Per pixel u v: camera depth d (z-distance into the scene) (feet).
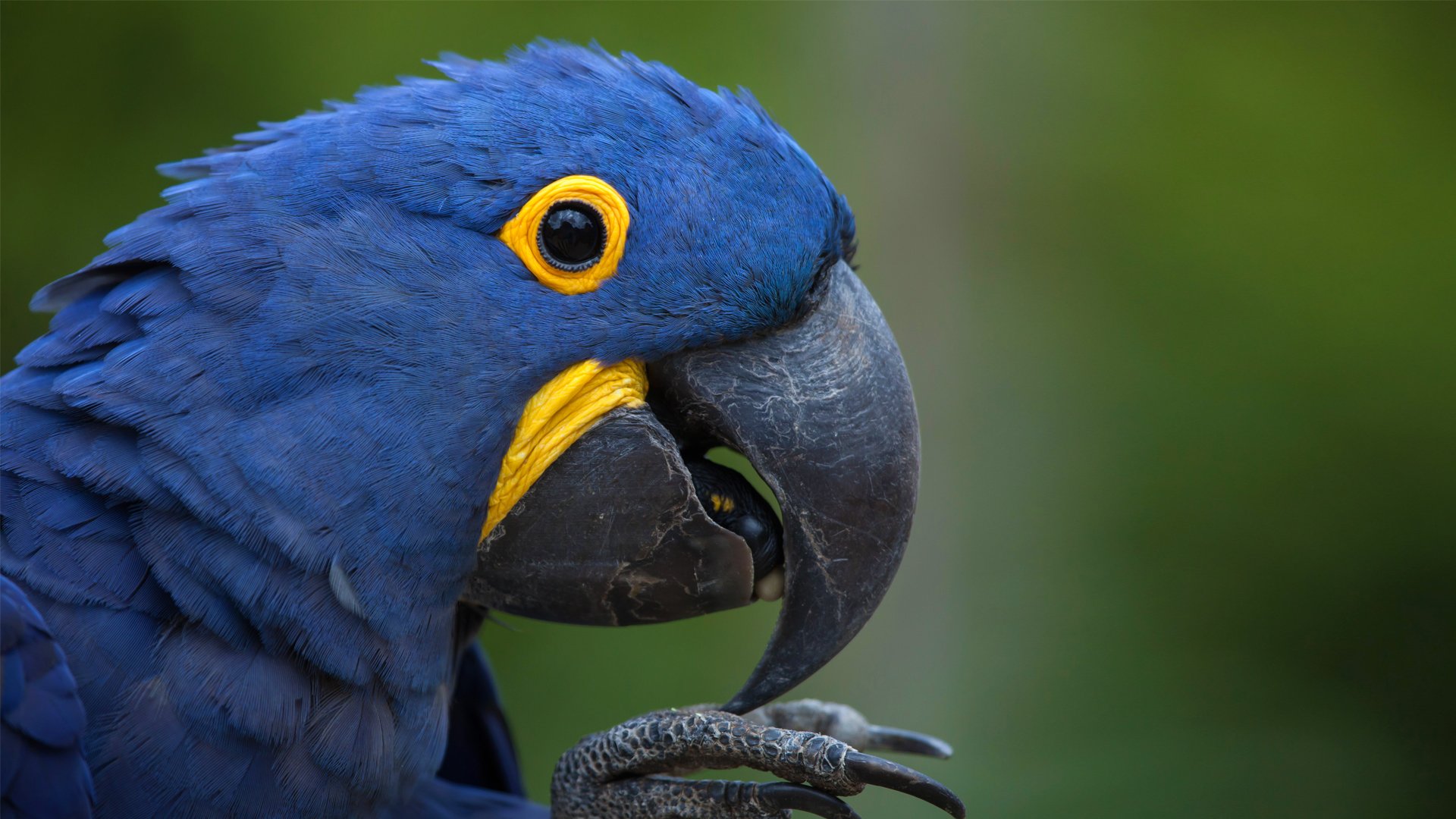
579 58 14.05
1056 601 39.27
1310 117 41.81
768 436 13.58
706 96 13.84
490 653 35.60
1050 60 42.11
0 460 12.46
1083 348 41.14
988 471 40.06
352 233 12.62
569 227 12.98
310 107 36.94
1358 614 40.19
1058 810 35.81
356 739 12.65
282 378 12.26
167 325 12.38
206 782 12.17
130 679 12.10
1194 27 42.73
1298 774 37.58
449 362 12.62
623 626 13.78
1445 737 38.73
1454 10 42.65
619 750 13.04
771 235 13.43
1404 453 40.83
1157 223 41.34
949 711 37.01
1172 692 38.45
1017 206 41.37
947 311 39.81
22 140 37.17
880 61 39.14
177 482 12.06
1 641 11.65
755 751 12.33
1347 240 41.19
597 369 13.25
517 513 13.28
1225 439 41.34
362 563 12.41
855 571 13.71
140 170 36.94
